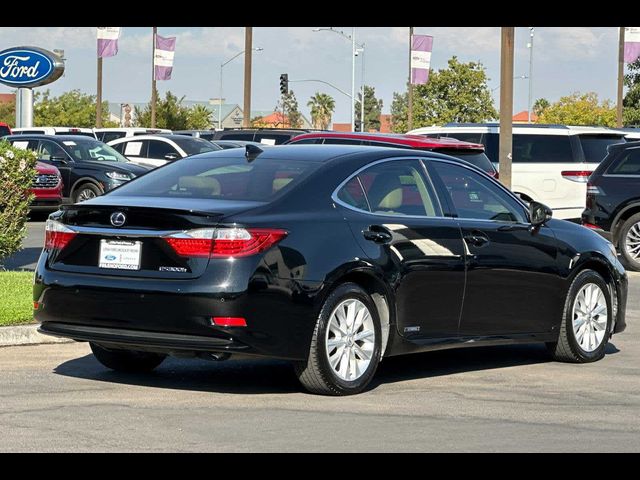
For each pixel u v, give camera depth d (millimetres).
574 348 11477
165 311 8914
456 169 10820
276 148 10422
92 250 9336
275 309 8969
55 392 9375
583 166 29234
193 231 8914
